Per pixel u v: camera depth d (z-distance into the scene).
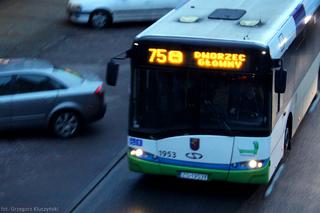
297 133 37.03
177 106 27.73
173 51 27.30
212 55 26.92
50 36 59.09
